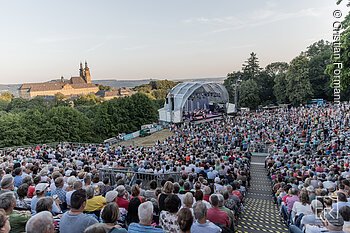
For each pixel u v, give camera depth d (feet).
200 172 47.01
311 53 287.28
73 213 15.29
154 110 249.34
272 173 60.95
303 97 235.81
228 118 181.88
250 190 56.44
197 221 17.38
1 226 12.19
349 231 16.11
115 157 70.74
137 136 185.06
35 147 117.08
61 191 25.66
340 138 86.69
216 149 93.66
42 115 197.36
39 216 12.03
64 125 199.21
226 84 319.88
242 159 70.79
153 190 29.58
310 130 110.83
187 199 20.65
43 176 34.22
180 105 187.93
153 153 80.59
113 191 22.35
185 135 136.15
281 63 307.99
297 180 41.57
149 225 15.25
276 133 117.70
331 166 51.11
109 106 232.53
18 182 32.14
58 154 73.77
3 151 88.38
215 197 21.74
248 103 271.69
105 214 14.56
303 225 20.89
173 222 17.98
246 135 118.93
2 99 413.39
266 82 298.35
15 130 179.52
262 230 28.91
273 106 258.37
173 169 48.83
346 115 128.98
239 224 30.94
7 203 16.31
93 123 224.53
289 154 72.23
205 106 211.61
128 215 20.52
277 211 37.37
